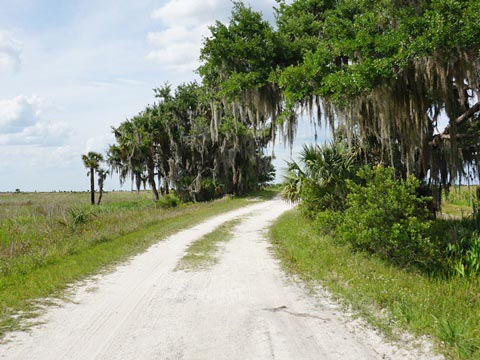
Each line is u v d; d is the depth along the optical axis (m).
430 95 13.59
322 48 14.95
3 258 12.20
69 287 8.34
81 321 6.16
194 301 7.21
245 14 17.84
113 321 6.15
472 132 15.77
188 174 45.75
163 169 44.88
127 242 14.50
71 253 12.76
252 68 18.03
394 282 7.80
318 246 12.28
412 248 9.34
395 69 13.07
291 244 13.39
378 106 13.82
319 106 17.25
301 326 5.83
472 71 12.09
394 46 12.09
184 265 10.56
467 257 8.75
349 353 4.85
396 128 14.99
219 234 16.81
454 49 11.68
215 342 5.25
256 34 17.64
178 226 19.50
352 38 13.81
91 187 43.09
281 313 6.45
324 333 5.54
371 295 7.07
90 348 5.11
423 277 8.34
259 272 9.64
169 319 6.21
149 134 43.66
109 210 30.78
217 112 30.05
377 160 17.80
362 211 10.61
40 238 16.16
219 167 45.91
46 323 6.09
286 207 32.25
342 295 7.29
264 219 23.48
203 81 21.06
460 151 15.48
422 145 14.52
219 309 6.70
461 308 6.07
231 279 8.93
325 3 18.22
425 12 11.88
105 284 8.60
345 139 18.09
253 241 14.96
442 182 16.61
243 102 19.05
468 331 5.08
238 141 41.78
